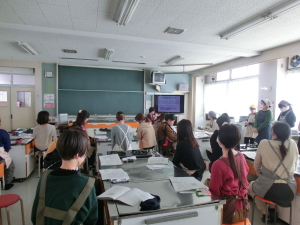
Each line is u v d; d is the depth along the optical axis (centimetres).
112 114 729
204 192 136
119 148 301
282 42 416
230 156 150
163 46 430
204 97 812
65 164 101
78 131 105
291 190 189
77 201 93
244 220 149
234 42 421
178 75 812
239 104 629
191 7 274
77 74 684
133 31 366
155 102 771
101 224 154
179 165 208
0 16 307
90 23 331
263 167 199
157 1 258
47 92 660
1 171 248
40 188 97
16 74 638
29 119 650
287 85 475
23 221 206
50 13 297
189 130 209
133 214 110
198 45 439
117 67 723
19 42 422
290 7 257
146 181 154
